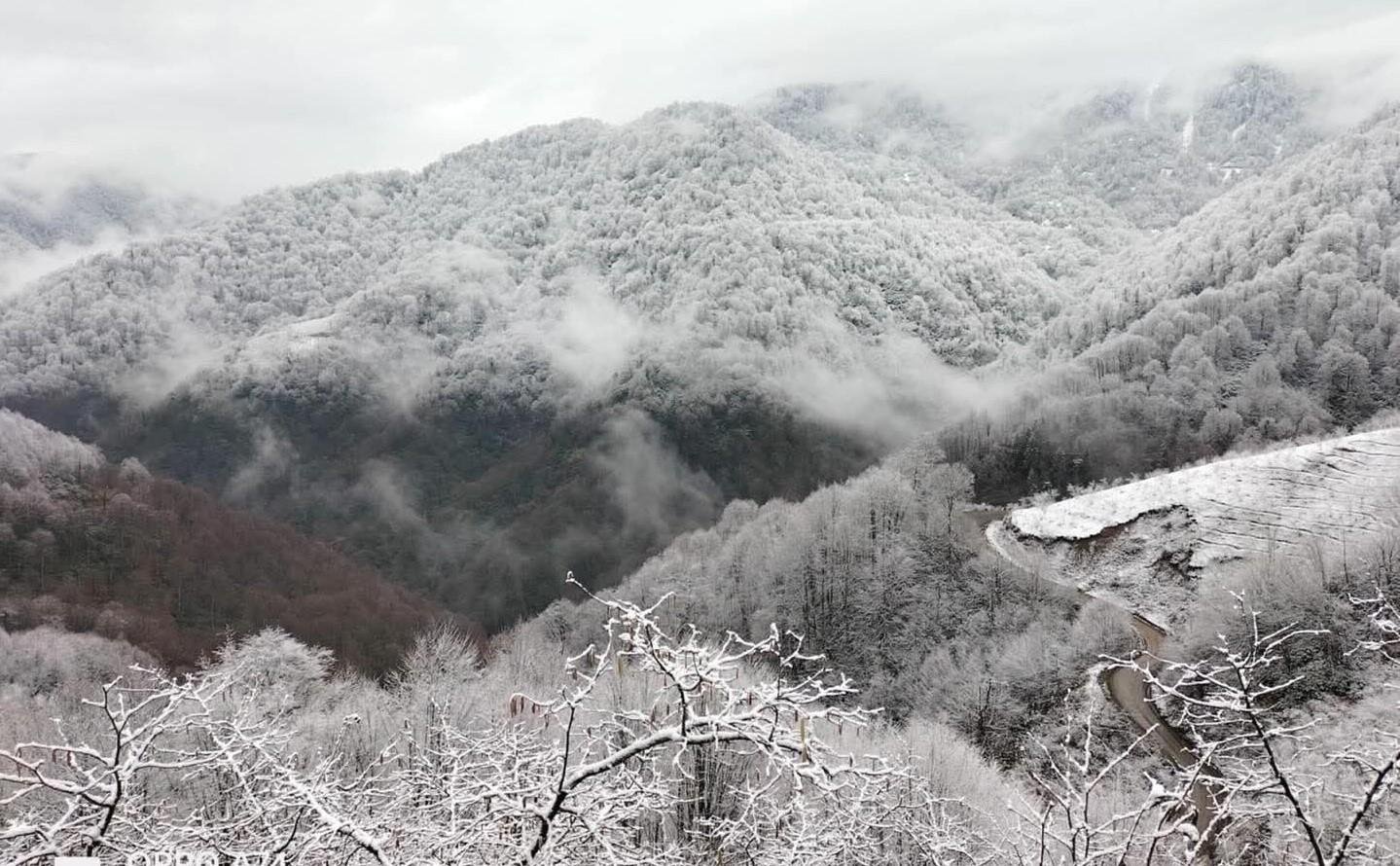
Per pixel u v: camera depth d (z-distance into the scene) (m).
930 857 11.15
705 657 6.41
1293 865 10.49
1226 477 85.44
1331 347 127.31
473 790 7.08
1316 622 45.03
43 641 54.03
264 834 7.90
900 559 81.50
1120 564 82.50
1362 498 75.81
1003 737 55.12
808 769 5.86
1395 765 7.23
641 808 6.82
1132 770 26.88
